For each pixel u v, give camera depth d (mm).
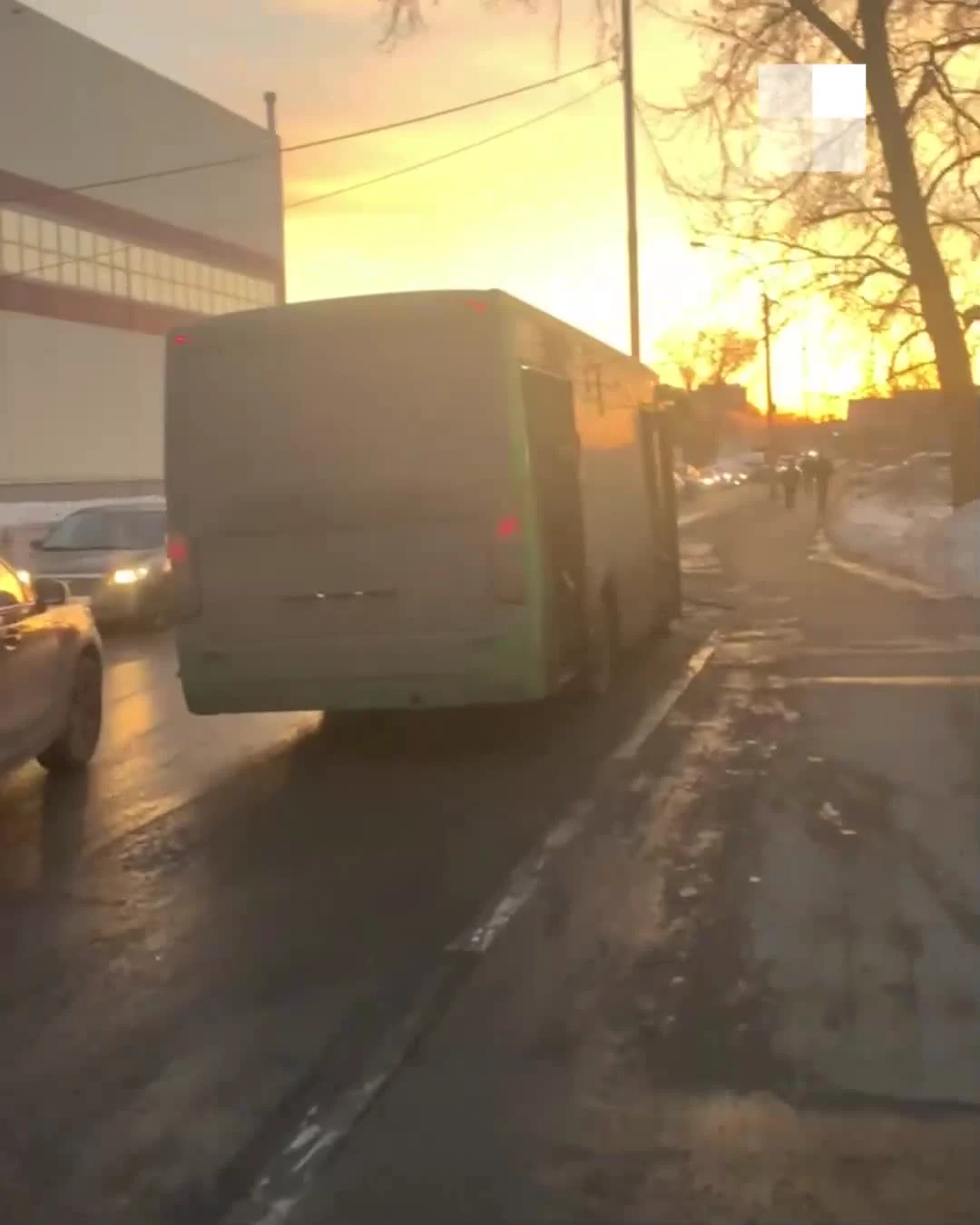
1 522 34656
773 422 71125
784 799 9477
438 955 6617
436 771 10742
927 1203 4316
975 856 8086
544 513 11102
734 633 18641
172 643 20312
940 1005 5887
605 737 11820
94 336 53094
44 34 50125
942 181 23766
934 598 21375
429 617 10656
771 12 23094
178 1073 5379
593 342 13695
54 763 10969
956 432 24734
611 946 6691
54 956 6746
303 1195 4438
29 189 49531
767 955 6527
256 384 10781
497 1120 4914
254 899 7590
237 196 62781
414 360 10570
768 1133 4773
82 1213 4371
